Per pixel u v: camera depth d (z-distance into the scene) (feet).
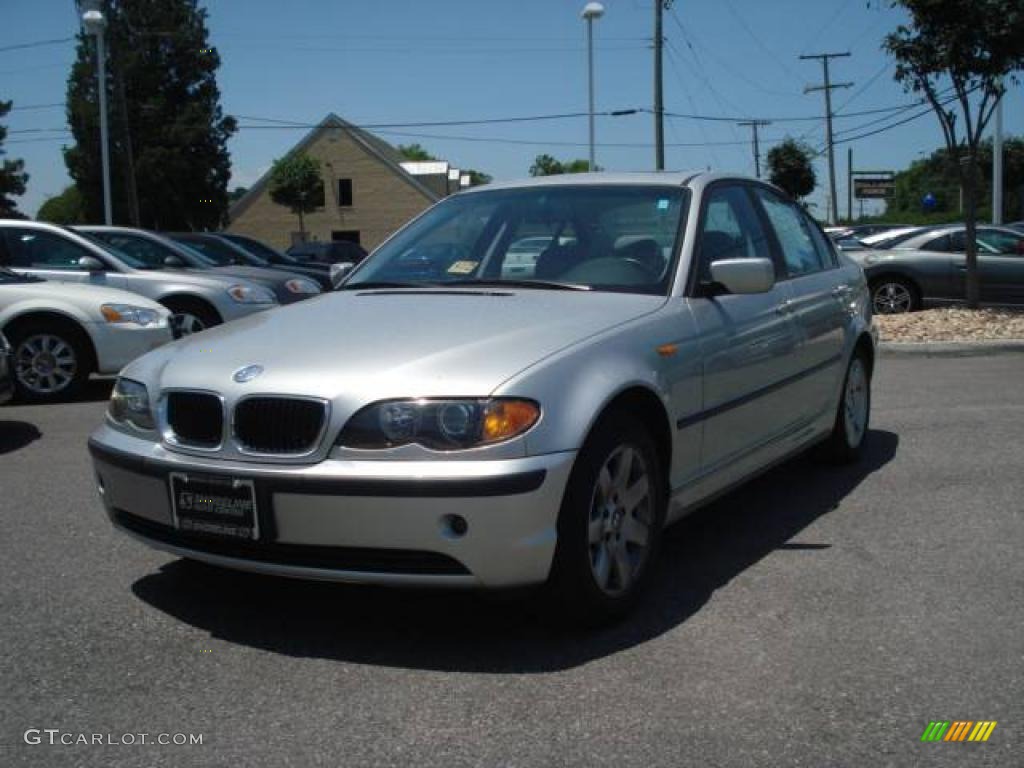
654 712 10.57
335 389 11.51
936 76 42.78
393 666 11.73
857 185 269.44
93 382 34.99
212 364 12.58
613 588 12.66
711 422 14.66
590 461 11.97
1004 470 20.47
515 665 11.72
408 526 11.14
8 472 21.07
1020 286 46.14
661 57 103.50
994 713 10.51
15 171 180.75
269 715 10.60
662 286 14.67
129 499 12.88
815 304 18.54
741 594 13.89
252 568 11.91
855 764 9.57
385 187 194.70
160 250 39.22
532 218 16.47
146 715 10.62
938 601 13.55
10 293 29.78
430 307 13.92
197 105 176.96
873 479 20.02
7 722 10.51
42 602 13.75
